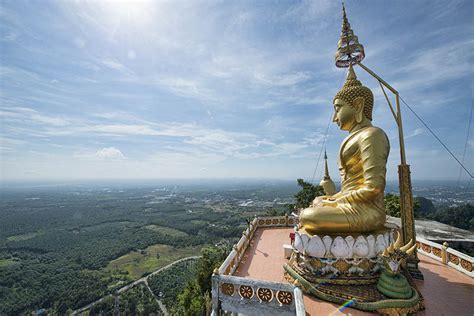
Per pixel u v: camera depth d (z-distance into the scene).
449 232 16.67
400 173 10.59
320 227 9.05
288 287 7.29
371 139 9.61
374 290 7.93
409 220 10.23
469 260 10.18
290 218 20.19
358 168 10.16
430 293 8.73
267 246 14.89
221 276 8.28
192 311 20.81
